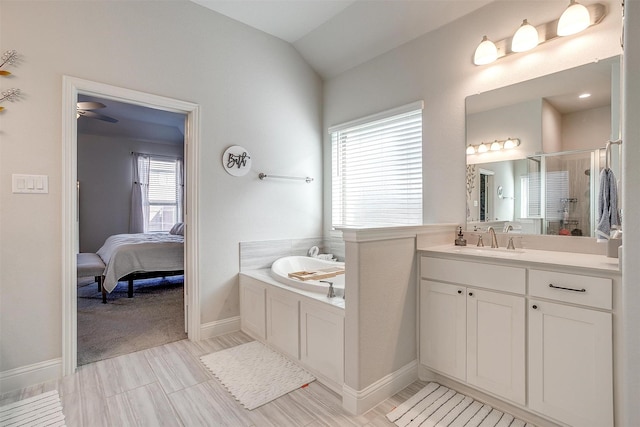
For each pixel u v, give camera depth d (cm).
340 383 194
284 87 335
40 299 208
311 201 360
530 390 165
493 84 234
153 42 253
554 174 206
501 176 229
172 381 210
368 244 183
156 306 374
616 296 141
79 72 221
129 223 659
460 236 239
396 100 296
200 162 276
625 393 78
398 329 202
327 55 338
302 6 281
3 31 197
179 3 267
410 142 291
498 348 176
